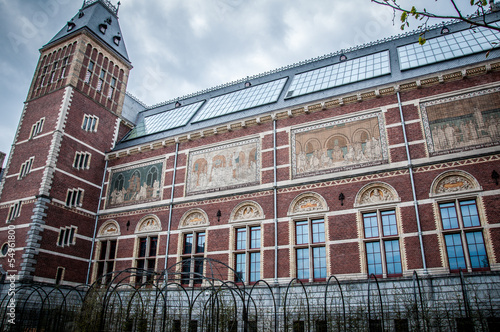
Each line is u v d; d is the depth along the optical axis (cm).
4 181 2978
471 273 1666
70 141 2922
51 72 3275
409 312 1514
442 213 1873
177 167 2725
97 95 3256
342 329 1620
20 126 3170
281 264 2114
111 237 2792
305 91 2675
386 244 1942
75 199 2845
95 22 3466
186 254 2445
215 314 1980
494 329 1520
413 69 2336
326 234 2064
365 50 2889
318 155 2262
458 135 1959
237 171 2478
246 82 3231
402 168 2008
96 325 1789
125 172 2981
